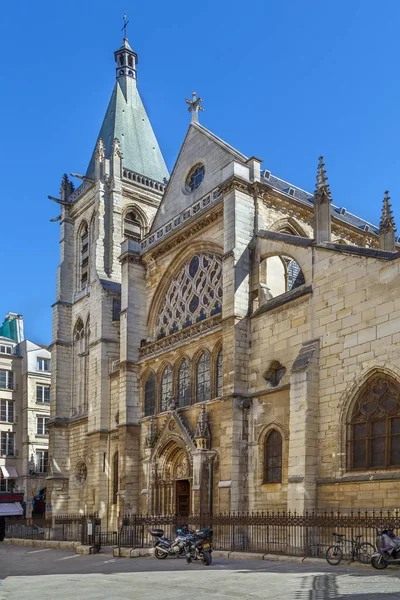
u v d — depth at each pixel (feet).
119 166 193.77
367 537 81.92
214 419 118.83
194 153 146.92
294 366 97.25
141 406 145.38
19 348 270.67
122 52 229.25
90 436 163.53
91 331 173.88
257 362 111.86
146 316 152.46
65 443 187.01
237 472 108.06
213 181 137.90
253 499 106.52
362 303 91.15
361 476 85.87
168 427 128.16
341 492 88.63
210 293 133.18
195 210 138.82
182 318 141.28
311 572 67.26
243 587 56.75
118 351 168.86
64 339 196.03
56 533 166.71
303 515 89.92
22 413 258.98
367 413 88.07
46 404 262.26
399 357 83.71
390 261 87.56
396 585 54.29
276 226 128.98
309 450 92.84
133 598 52.13
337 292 96.12
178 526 116.26
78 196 202.80
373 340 88.28
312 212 135.03
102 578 68.90
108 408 162.61
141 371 147.23
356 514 85.71
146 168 209.36
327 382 94.53
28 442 252.62
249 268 119.14
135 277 153.79
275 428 104.99
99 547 112.16
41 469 254.68
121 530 116.88
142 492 134.31
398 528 70.28
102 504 154.40
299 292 104.37
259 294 116.47
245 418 111.04
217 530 106.42
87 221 198.59
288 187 150.71
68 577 71.72
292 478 93.30
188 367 130.52
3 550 135.85
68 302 199.11
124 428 142.92
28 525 176.65
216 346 122.52
